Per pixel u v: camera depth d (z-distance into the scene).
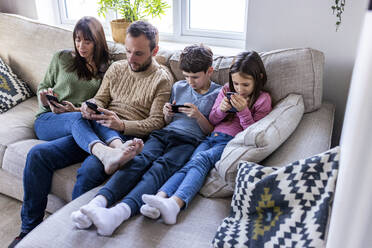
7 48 2.19
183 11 2.25
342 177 0.62
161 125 1.68
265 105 1.51
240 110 1.47
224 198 1.35
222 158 1.33
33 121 1.92
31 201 1.52
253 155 1.25
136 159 1.41
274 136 1.27
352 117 0.60
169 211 1.18
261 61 1.51
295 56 1.57
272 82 1.59
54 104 1.72
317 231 0.95
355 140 0.55
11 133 1.75
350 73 1.74
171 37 2.36
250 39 1.86
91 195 1.35
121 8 2.18
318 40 1.74
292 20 1.74
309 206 1.03
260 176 1.16
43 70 2.10
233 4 2.13
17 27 2.17
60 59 1.86
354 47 1.68
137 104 1.71
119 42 2.11
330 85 1.81
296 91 1.58
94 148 1.46
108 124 1.57
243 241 1.07
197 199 1.34
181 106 1.57
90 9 2.58
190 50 1.56
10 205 1.84
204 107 1.63
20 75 2.19
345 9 1.62
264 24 1.80
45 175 1.51
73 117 1.65
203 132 1.62
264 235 1.07
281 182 1.09
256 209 1.13
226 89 1.60
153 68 1.71
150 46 1.63
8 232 1.66
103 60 1.87
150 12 2.11
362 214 0.56
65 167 1.57
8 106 2.01
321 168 1.05
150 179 1.34
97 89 1.87
